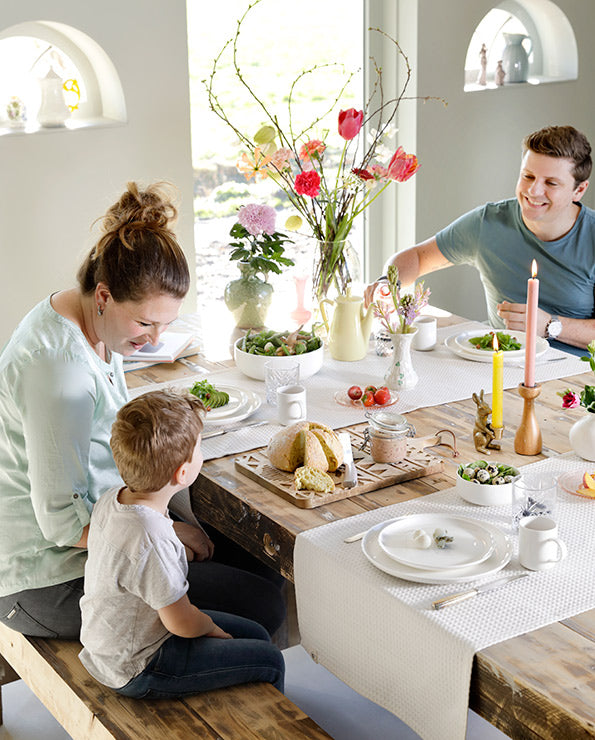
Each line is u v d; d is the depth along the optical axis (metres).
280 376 2.18
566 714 1.17
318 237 2.54
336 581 1.54
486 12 3.88
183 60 3.29
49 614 1.80
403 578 1.48
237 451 1.98
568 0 4.09
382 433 1.87
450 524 1.62
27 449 1.69
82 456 1.71
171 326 2.88
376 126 3.94
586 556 1.53
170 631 1.62
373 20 3.82
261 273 2.56
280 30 3.65
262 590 2.02
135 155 3.28
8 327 3.19
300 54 3.72
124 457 1.57
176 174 3.39
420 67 3.76
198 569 2.00
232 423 2.12
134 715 1.60
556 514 1.64
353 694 2.26
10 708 2.32
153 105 3.27
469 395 2.24
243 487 1.83
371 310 2.51
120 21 3.13
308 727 1.57
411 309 2.23
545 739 1.22
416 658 1.40
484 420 1.94
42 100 3.13
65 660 1.77
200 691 1.66
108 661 1.63
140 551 1.55
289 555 1.66
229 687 1.68
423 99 3.79
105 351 1.87
